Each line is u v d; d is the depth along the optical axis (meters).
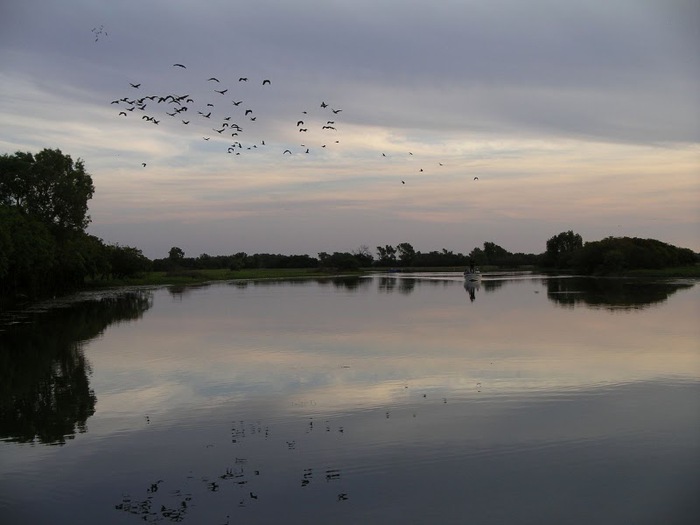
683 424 18.66
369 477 14.89
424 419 19.30
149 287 107.50
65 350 33.41
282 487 14.39
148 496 14.02
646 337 36.22
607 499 13.65
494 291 84.62
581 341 34.75
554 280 119.69
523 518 12.86
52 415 20.28
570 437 17.53
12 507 13.52
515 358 29.41
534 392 22.61
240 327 43.50
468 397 21.97
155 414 20.31
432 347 33.06
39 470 15.57
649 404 20.91
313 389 23.45
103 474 15.27
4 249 54.50
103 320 49.22
